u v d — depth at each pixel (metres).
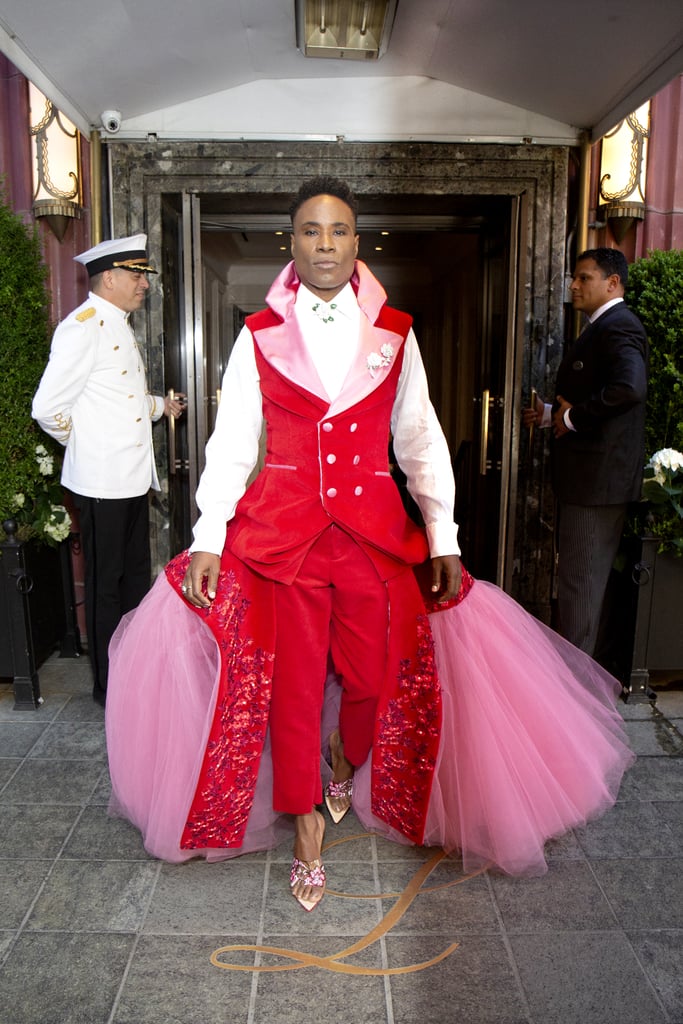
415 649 1.90
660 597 2.98
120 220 3.32
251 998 1.58
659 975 1.64
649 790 2.39
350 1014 1.54
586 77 2.90
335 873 1.99
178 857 1.99
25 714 2.92
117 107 3.15
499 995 1.58
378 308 1.86
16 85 3.33
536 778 2.01
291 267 1.86
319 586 1.84
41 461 3.05
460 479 5.90
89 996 1.58
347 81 3.23
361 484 1.84
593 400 2.76
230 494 1.84
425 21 2.66
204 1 2.44
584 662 2.36
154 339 3.39
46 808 2.29
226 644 1.81
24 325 2.94
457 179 3.34
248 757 1.85
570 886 1.94
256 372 1.83
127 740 2.04
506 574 3.48
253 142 3.28
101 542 2.87
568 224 3.47
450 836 2.06
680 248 3.60
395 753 1.96
